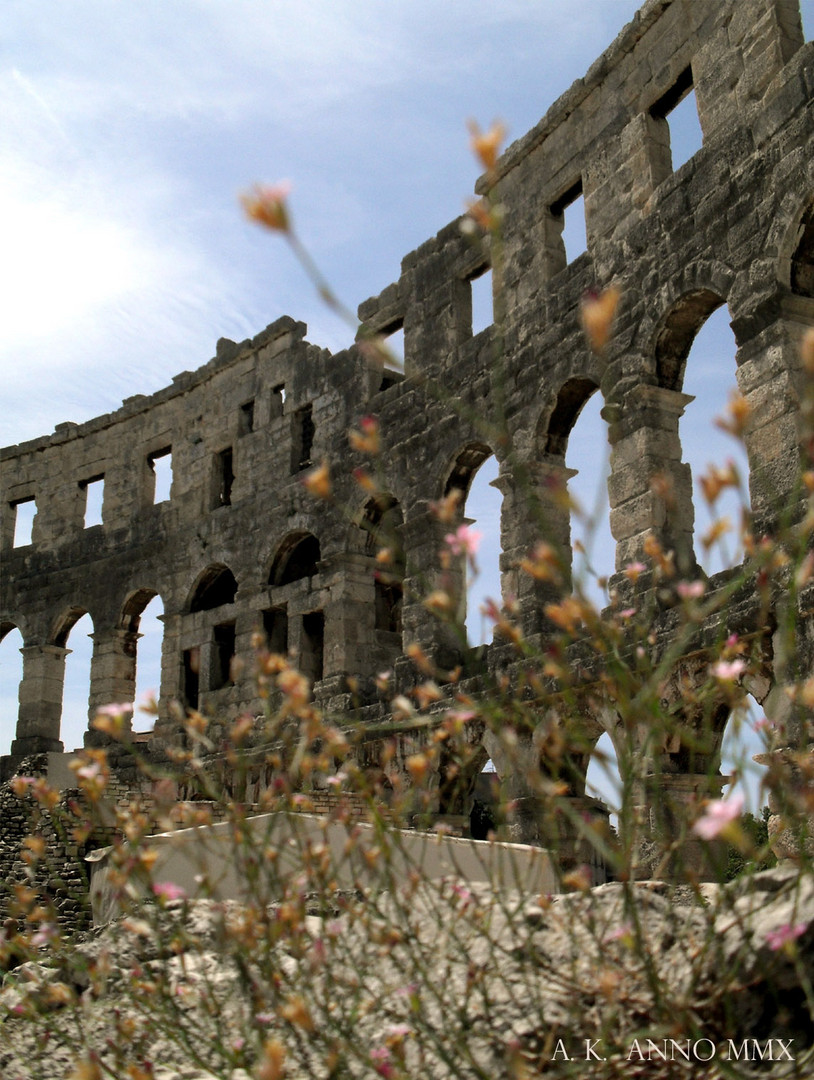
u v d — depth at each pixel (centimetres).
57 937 538
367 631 2820
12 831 2227
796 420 1673
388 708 2452
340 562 2841
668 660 398
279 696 2852
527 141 2456
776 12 1881
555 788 426
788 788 382
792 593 381
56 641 3844
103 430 3894
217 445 3450
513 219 2492
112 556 3688
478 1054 504
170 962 646
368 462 2800
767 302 1767
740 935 483
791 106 1802
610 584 1980
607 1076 441
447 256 2688
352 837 482
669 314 2016
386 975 577
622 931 427
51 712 3784
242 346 3384
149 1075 462
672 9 2133
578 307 2236
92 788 506
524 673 439
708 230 1936
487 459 2544
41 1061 613
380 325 2888
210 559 3325
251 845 489
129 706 493
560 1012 503
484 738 2066
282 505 3108
